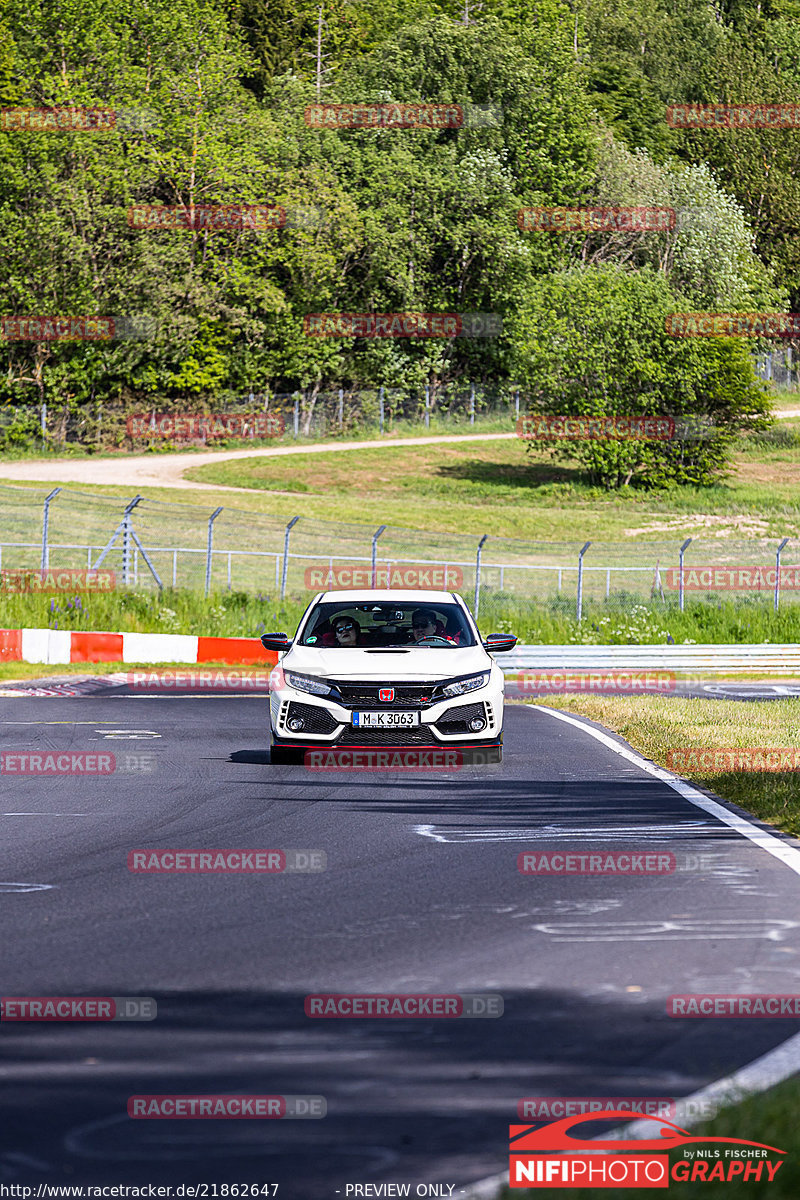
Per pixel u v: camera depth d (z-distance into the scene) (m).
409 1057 12.20
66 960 15.61
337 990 14.36
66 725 42.69
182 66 191.75
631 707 48.47
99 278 171.38
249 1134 10.38
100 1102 11.05
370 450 178.75
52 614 76.50
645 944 16.31
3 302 169.12
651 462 156.88
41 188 169.00
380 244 195.75
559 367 160.12
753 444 192.12
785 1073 11.55
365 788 29.62
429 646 34.34
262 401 188.25
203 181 182.50
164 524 117.06
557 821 25.25
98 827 24.67
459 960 15.60
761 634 87.94
